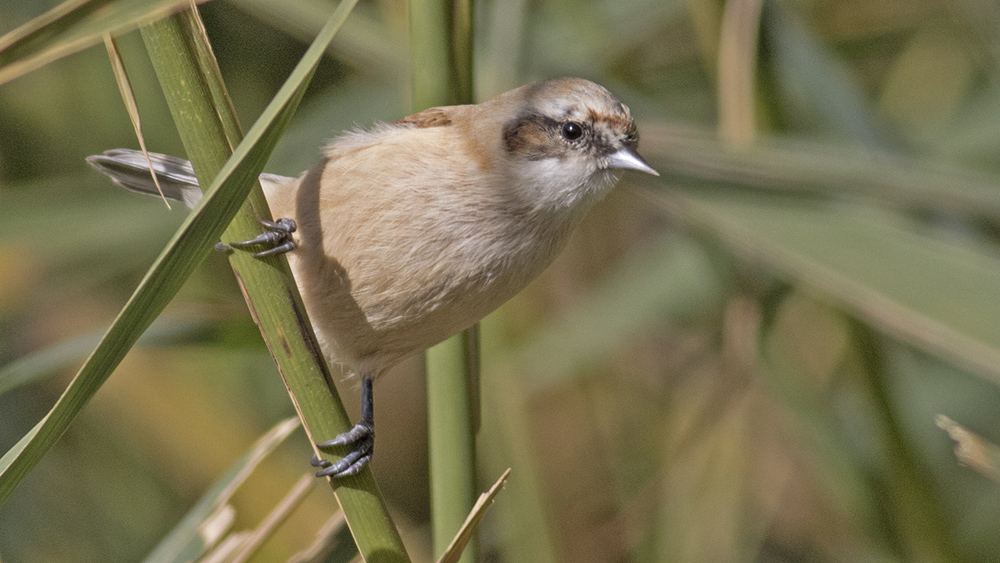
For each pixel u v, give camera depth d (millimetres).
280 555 3006
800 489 3033
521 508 2971
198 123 2861
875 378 2967
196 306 2916
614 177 2936
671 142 2943
